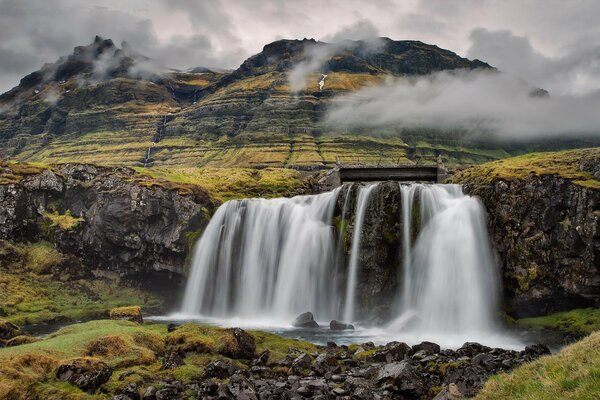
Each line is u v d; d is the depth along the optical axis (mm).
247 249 99312
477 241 83875
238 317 92375
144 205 104500
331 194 94688
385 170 127000
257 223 99938
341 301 87125
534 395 26594
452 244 85000
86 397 34969
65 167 118125
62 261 105062
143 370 40312
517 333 75500
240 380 39062
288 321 86000
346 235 88875
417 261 86000
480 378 39094
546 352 49375
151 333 47969
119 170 121125
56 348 41000
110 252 108125
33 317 82562
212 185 130500
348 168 128250
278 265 95812
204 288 99250
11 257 101500
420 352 47594
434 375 41125
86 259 109875
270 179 142250
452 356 47000
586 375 25781
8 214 105812
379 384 38531
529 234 80438
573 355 29672
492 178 87000
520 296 79500
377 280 84688
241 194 126188
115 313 67938
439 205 88250
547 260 78188
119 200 106562
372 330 76438
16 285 94000
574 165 91938
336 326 76375
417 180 127062
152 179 112688
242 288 97688
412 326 76250
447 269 84188
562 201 78062
